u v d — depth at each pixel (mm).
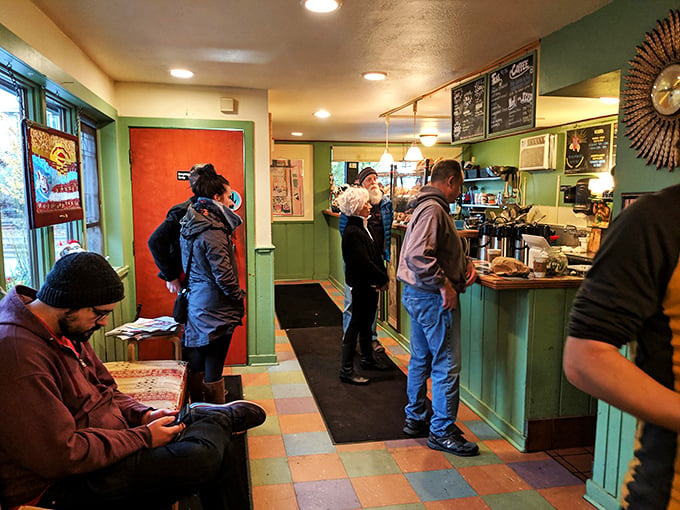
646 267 808
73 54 2605
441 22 2361
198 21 2328
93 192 3432
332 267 7547
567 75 2426
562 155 6059
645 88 1952
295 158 7715
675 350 809
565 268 2627
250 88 3807
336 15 2264
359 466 2412
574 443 2621
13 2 1841
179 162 3738
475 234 4816
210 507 1646
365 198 3342
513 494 2189
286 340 4590
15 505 1288
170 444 1561
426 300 2494
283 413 3012
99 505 1430
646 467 848
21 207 2160
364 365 3787
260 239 3912
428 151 8156
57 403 1325
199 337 2602
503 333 2734
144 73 3336
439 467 2408
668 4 1861
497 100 3105
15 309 1360
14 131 2104
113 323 3217
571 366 852
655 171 1934
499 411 2799
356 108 4816
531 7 2189
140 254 3746
